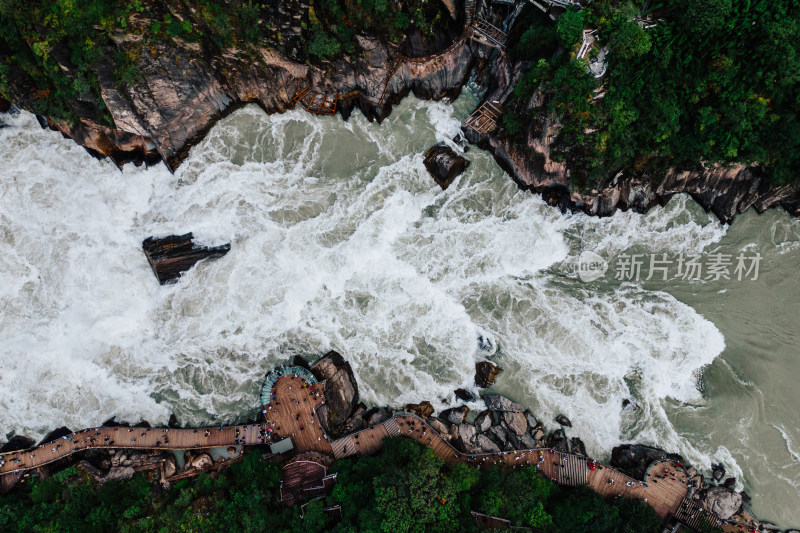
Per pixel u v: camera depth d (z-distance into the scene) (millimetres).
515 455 52062
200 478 49969
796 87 48062
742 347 55219
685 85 49688
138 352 54438
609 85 49469
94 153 56406
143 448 51375
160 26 51156
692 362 55219
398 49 55438
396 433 52312
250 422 53125
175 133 55531
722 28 46750
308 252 56594
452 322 55969
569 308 56500
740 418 54125
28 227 55500
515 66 55438
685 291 56562
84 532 46812
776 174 52812
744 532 50906
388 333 55625
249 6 51625
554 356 55594
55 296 54719
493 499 46781
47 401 53312
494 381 54906
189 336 54875
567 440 53531
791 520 52250
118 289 55031
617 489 51375
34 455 51031
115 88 51562
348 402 53344
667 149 52312
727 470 53281
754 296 56031
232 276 55812
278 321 55438
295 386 53062
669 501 51188
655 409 54594
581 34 48562
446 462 51312
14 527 47375
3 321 54250
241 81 55969
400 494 44562
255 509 46750
